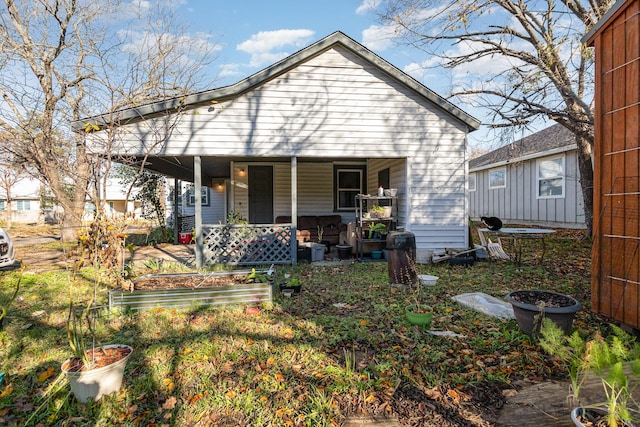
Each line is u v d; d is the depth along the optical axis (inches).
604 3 223.8
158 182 520.1
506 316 143.7
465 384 91.6
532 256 298.5
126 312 153.4
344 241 346.3
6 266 245.6
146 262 265.9
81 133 222.8
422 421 77.5
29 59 327.9
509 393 87.6
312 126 275.1
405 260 202.7
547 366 100.0
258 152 268.5
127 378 95.7
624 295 112.9
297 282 188.7
